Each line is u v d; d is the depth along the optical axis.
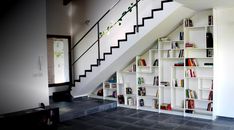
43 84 5.76
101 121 6.21
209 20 6.16
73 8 9.02
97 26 8.38
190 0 5.09
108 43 8.14
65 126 5.79
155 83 7.18
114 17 7.97
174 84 6.85
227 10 6.10
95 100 8.10
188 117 6.50
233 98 6.16
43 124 5.43
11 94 5.20
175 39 6.96
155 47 7.33
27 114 5.14
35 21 5.59
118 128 5.63
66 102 7.76
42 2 5.71
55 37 8.45
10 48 5.15
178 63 6.83
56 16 8.52
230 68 6.15
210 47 6.14
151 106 7.45
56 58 8.52
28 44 5.46
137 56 7.48
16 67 5.27
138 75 7.55
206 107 6.54
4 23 5.04
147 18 6.12
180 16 6.25
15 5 5.20
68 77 8.92
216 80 6.27
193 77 6.48
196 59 6.63
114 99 8.12
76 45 9.05
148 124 5.91
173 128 5.57
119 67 7.76
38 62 5.66
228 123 5.90
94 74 7.54
